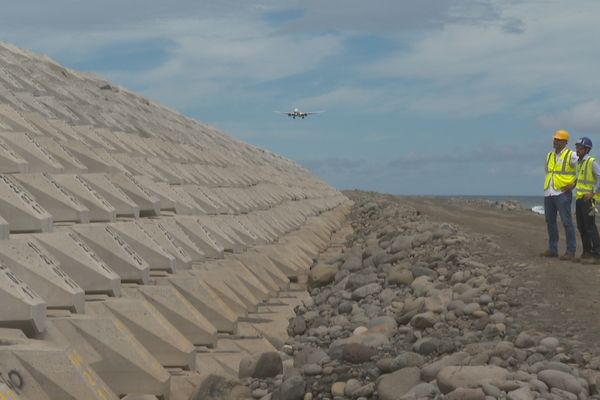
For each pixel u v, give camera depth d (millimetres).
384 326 14266
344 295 19484
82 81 34344
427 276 18562
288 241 29422
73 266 11664
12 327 9133
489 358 10375
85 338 10227
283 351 15383
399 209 46812
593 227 18938
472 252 20891
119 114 30875
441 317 13984
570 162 19141
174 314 13227
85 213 13898
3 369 8336
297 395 10812
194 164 30656
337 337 15812
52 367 8562
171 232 17797
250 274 19906
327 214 46438
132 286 13273
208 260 19609
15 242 10430
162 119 39875
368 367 11391
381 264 22750
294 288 23516
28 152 15375
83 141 20359
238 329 15641
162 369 10797
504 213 48469
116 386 10359
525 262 18703
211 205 24625
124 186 17516
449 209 53094
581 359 10438
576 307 13633
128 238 14633
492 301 14344
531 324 12688
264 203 34688
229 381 11555
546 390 8992
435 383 9625
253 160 51562
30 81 26531
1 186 11859
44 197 13531
